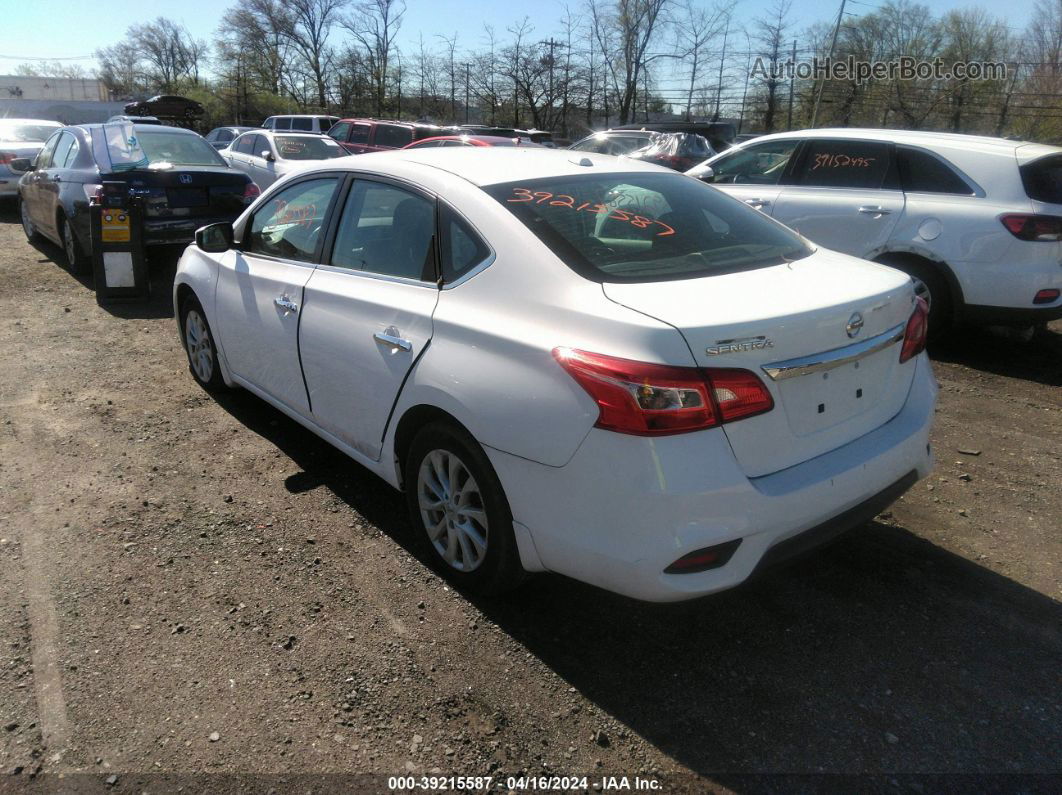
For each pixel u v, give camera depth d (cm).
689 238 298
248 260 421
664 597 233
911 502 380
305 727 237
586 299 249
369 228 342
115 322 677
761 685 257
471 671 261
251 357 419
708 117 3444
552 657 269
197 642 272
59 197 823
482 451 270
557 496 245
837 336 252
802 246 325
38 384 521
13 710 241
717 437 229
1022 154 583
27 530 342
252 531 345
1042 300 571
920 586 311
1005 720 242
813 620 289
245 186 831
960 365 600
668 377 223
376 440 329
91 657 264
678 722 241
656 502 225
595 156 369
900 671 263
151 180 768
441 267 300
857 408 268
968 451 441
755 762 226
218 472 400
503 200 295
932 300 616
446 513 300
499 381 259
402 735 235
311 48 4509
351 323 331
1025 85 3020
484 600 298
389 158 351
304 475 398
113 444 430
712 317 232
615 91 3597
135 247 732
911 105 3008
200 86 4969
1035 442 454
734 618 290
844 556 331
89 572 311
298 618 286
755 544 238
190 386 522
